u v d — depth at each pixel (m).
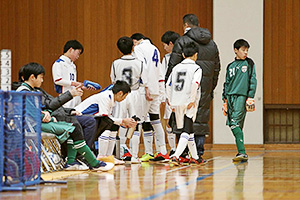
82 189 12.42
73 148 17.42
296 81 33.91
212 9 34.41
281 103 33.91
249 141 33.31
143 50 22.52
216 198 10.73
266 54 34.06
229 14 33.34
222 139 33.41
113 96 19.06
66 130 16.41
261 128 33.25
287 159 24.06
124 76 21.83
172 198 10.73
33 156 13.27
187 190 12.09
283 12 33.91
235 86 23.09
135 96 21.80
